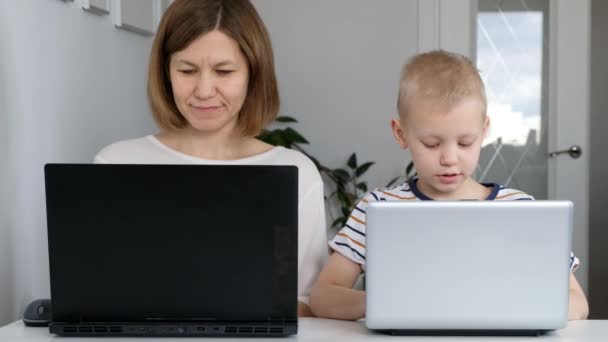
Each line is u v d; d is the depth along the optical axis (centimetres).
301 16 318
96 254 88
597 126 387
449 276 87
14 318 148
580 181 319
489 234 86
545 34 318
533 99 320
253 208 87
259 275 88
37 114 157
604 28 382
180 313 88
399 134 120
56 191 87
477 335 90
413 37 315
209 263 88
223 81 124
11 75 144
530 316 87
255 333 88
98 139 194
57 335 91
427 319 87
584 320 100
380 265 87
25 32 151
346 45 317
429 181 112
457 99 106
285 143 296
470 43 316
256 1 319
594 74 385
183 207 87
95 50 191
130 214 87
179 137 144
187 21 122
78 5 179
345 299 106
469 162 109
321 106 319
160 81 135
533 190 323
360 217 125
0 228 141
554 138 319
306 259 138
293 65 320
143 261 88
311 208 139
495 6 317
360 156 319
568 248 86
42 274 164
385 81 316
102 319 89
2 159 141
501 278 87
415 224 86
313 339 88
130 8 213
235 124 140
